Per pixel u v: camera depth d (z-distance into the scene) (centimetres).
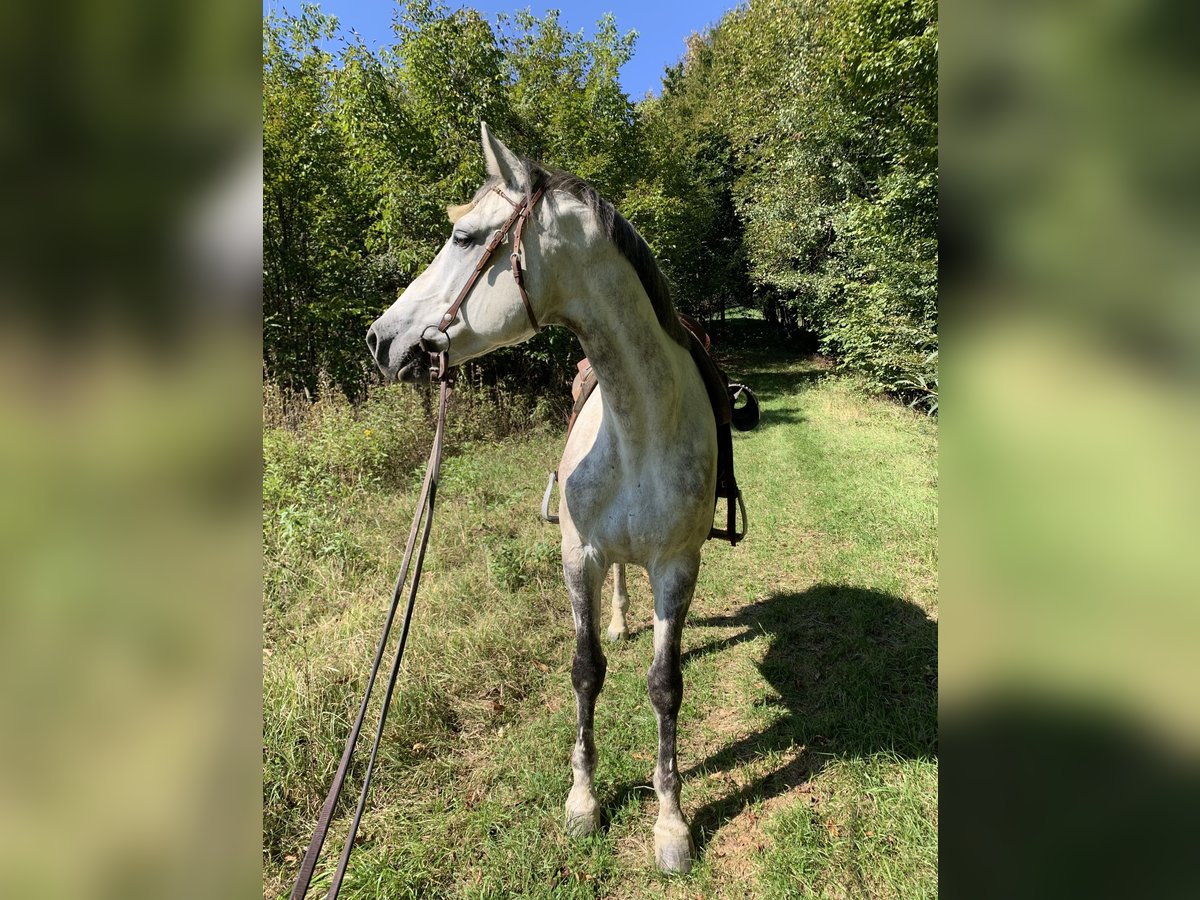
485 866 174
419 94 688
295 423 564
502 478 510
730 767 208
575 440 187
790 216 1165
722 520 455
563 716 233
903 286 722
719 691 252
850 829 178
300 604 295
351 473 472
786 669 261
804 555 386
